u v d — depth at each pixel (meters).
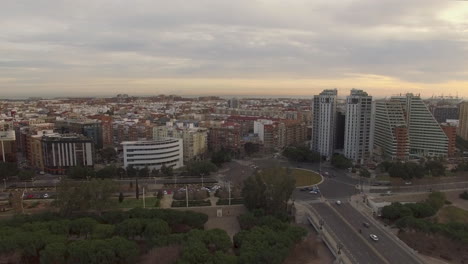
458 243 197.38
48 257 165.00
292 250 191.38
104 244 171.75
